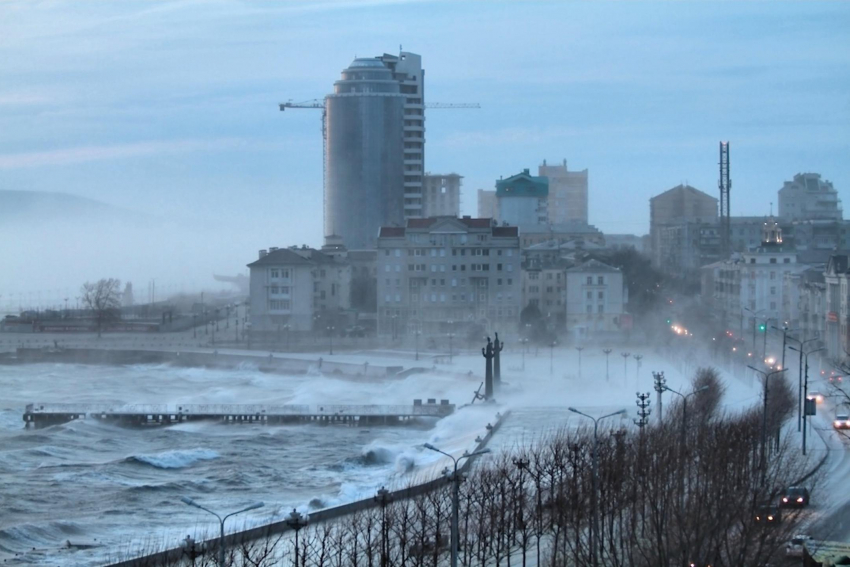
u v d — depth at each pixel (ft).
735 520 484.74
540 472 574.56
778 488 542.57
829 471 654.12
